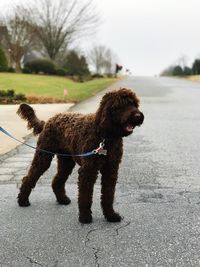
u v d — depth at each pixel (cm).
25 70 1945
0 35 2133
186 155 399
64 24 2195
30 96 901
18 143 450
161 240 206
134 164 363
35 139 472
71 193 281
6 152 409
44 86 1295
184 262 184
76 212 245
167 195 277
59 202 260
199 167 354
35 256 190
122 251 194
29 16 2103
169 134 514
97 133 218
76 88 1246
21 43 2048
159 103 889
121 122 206
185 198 271
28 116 263
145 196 275
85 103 842
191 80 2295
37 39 2189
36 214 241
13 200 266
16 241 205
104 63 3347
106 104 211
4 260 187
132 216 239
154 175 327
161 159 383
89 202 228
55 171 336
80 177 226
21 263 184
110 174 229
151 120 631
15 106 784
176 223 228
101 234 213
